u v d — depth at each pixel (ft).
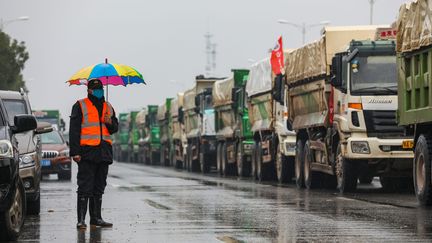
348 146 132.87
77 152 85.30
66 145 194.39
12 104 108.99
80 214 85.25
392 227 82.02
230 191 141.28
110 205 111.24
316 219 90.22
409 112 113.91
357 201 115.03
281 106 174.09
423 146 108.27
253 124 197.16
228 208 105.29
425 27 105.81
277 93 173.99
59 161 190.60
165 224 86.84
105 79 99.50
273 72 178.50
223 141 236.43
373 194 131.13
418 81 110.63
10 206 73.51
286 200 118.42
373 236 75.25
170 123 331.98
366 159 134.21
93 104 86.63
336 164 139.33
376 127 132.46
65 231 82.12
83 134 85.92
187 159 276.41
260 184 168.04
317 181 151.53
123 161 493.36
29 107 110.22
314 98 151.64
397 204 109.40
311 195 129.18
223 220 90.33
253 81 196.44
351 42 135.03
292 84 166.81
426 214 94.84
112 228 84.02
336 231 79.15
